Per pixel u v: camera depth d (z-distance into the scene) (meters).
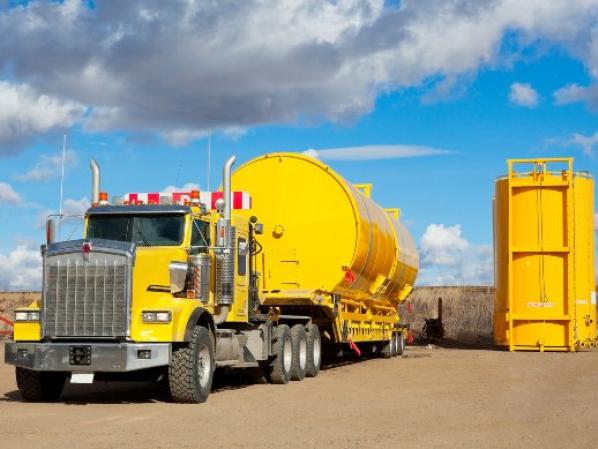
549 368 21.27
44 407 13.00
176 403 13.49
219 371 19.12
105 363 12.74
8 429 10.62
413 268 29.12
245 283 16.38
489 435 10.27
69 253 13.13
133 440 9.77
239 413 12.20
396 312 28.25
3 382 17.31
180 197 15.09
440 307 36.97
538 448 9.36
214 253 14.92
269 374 17.11
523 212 29.84
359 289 22.16
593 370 20.55
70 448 9.21
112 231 14.27
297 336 18.03
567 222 29.38
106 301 12.97
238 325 16.33
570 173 29.52
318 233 20.14
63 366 12.85
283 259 20.14
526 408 12.88
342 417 11.81
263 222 20.34
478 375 19.14
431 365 22.61
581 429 10.77
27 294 48.62
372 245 21.66
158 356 12.83
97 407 12.96
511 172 30.16
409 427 10.89
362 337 23.03
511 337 29.44
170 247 13.95
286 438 9.95
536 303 29.41
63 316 13.05
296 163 20.45
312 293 18.59
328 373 20.03
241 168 20.72
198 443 9.57
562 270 29.41
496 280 31.28
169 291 13.54
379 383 17.25
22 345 13.08
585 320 29.70
